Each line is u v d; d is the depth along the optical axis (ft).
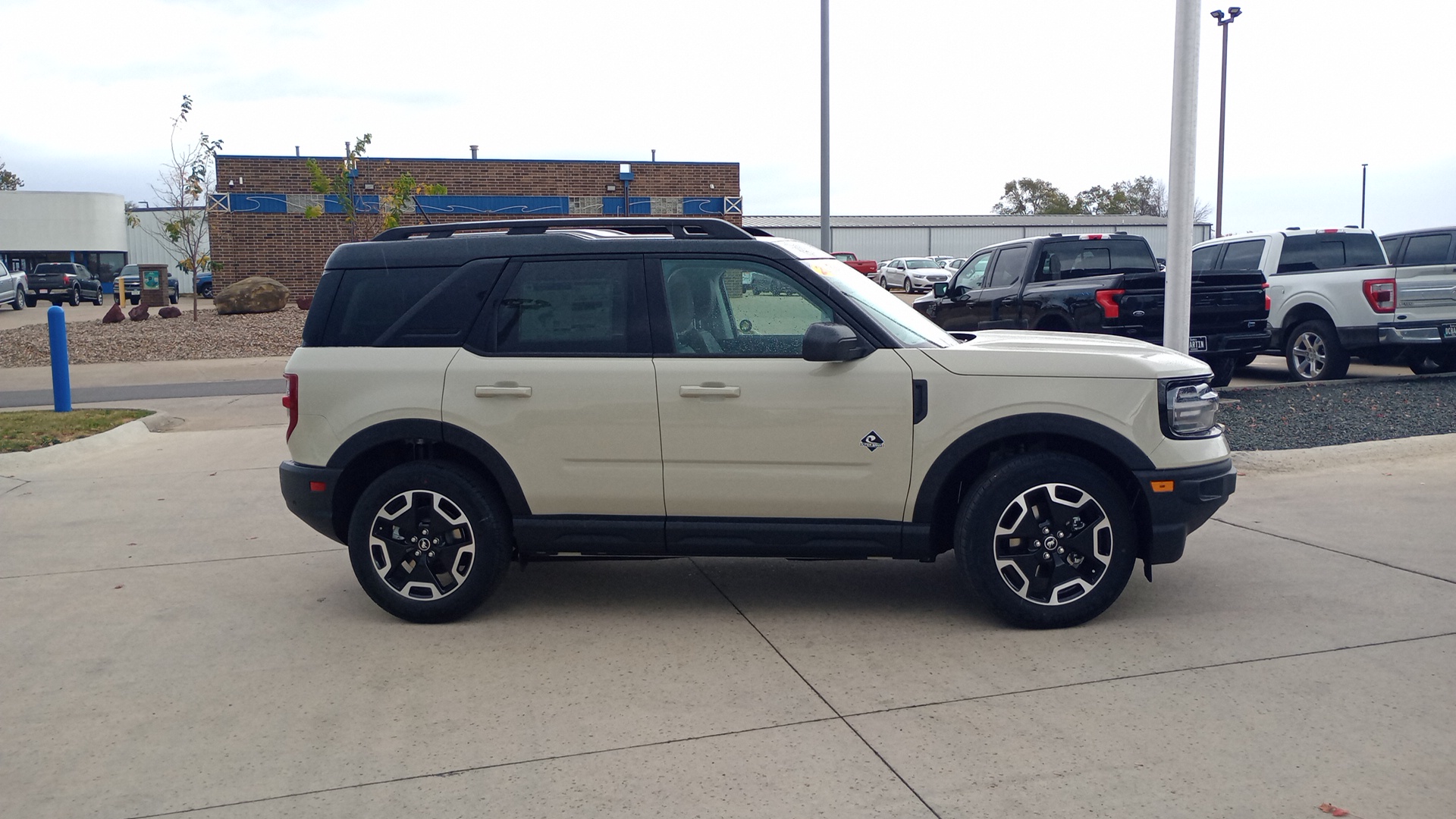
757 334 16.38
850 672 14.60
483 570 16.69
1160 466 15.57
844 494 15.98
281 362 58.54
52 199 155.53
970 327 42.29
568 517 16.60
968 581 15.94
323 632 16.78
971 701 13.44
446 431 16.53
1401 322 39.88
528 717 13.32
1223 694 13.46
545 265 16.76
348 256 17.28
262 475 29.71
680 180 116.26
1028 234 192.24
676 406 16.08
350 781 11.69
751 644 15.84
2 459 30.81
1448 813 10.44
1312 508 23.06
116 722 13.43
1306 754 11.75
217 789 11.57
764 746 12.30
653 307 16.46
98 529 23.84
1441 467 26.68
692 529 16.35
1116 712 13.00
